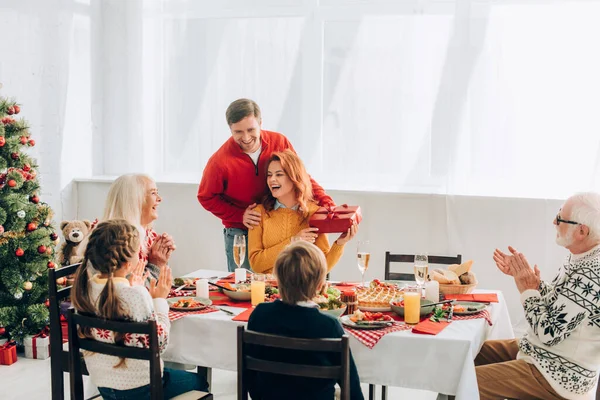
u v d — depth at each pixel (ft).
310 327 6.97
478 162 14.52
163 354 8.71
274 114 15.81
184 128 16.47
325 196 11.68
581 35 13.87
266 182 11.73
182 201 16.17
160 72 16.48
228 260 12.56
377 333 7.93
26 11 15.29
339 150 15.43
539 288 8.84
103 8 16.63
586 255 8.22
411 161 15.01
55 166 16.33
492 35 14.20
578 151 14.08
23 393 11.52
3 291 13.15
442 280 9.77
